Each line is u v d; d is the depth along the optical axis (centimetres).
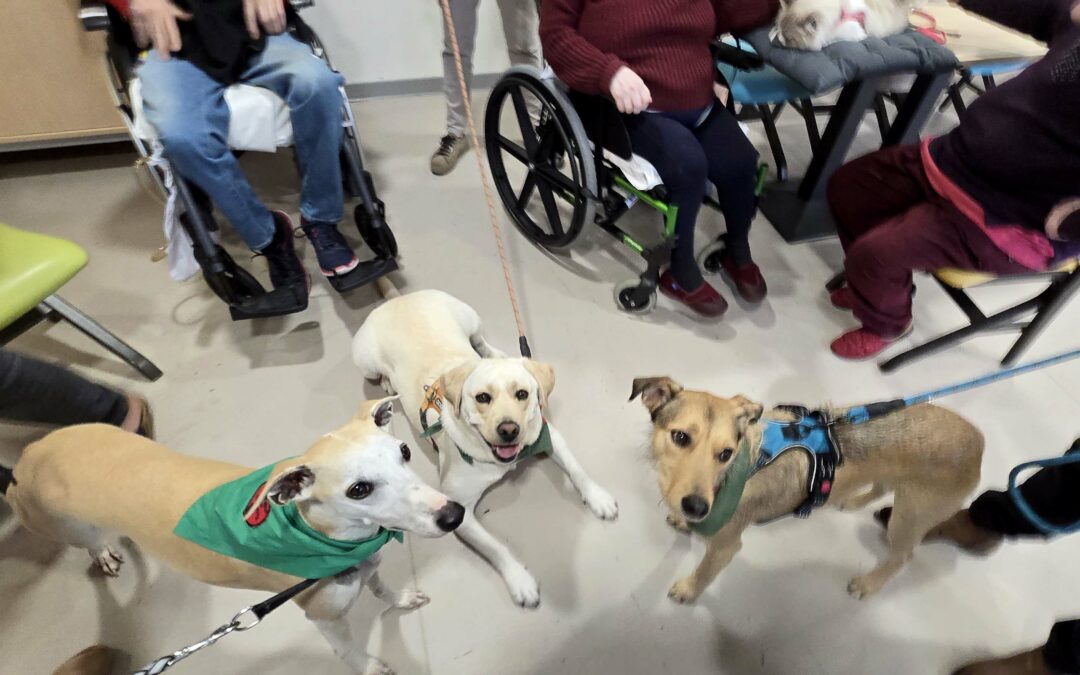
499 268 245
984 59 208
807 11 193
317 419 193
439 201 274
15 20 227
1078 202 155
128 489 118
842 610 158
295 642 151
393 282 236
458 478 152
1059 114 150
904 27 210
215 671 146
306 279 210
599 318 227
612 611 157
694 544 169
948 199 175
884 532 172
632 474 183
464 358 163
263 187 277
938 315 234
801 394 205
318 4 295
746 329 226
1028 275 183
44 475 123
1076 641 115
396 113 324
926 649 153
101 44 241
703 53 199
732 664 150
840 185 216
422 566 163
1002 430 196
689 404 127
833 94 348
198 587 158
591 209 214
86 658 140
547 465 185
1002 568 166
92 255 242
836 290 236
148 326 219
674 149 192
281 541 107
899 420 133
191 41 188
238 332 218
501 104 236
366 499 109
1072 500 129
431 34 317
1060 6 171
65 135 262
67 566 160
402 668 146
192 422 191
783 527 173
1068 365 215
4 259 165
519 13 271
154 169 185
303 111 189
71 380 158
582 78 187
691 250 213
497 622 154
